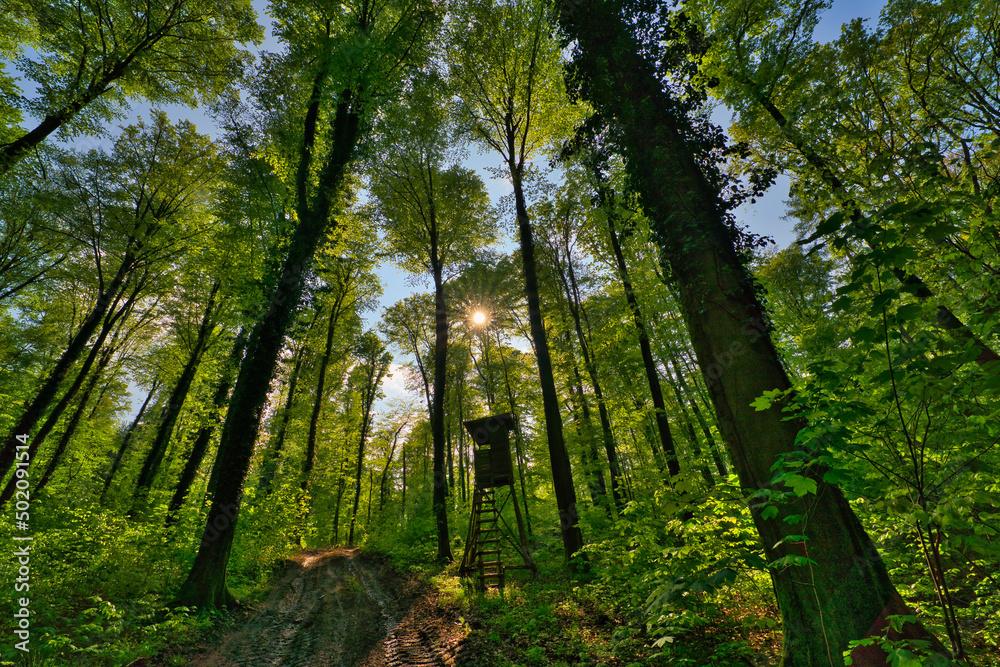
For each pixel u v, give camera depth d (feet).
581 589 22.59
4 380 48.67
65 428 54.65
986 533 6.60
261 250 43.06
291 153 41.06
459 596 26.18
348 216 51.90
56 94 36.27
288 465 61.93
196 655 19.08
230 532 26.89
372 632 22.53
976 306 9.80
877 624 8.59
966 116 23.29
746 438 11.63
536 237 48.26
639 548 18.24
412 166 50.47
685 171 15.80
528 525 51.08
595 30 19.80
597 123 21.48
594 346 40.29
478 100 44.14
